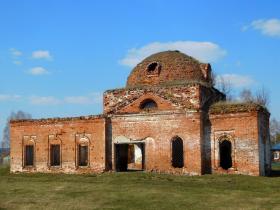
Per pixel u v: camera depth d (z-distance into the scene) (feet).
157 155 100.42
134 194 70.79
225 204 62.18
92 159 106.32
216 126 97.45
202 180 85.71
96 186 80.38
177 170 97.66
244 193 71.15
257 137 92.94
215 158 96.78
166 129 100.07
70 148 109.70
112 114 106.42
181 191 73.15
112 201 65.77
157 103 102.32
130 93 105.91
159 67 110.42
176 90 101.55
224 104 100.68
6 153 276.62
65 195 72.13
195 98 99.35
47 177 98.63
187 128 97.71
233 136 95.20
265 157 100.73
